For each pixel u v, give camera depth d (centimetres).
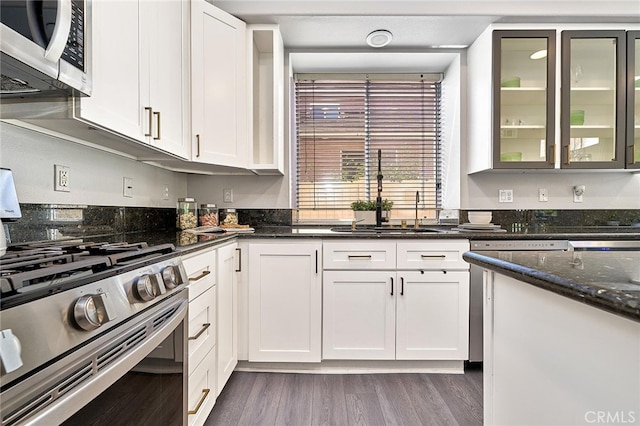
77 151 134
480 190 255
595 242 196
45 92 90
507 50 227
